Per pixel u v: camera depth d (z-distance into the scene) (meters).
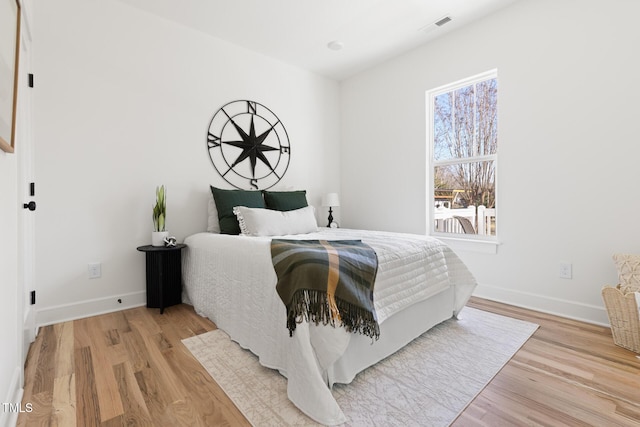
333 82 4.09
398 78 3.46
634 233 2.05
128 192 2.54
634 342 1.77
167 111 2.74
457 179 3.07
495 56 2.68
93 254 2.38
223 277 2.08
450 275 2.22
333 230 3.01
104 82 2.42
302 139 3.76
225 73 3.09
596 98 2.18
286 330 1.45
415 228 3.37
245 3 2.51
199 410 1.29
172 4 2.52
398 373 1.58
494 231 2.81
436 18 2.75
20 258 1.45
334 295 1.39
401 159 3.48
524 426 1.20
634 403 1.33
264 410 1.29
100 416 1.25
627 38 2.06
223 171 3.09
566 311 2.34
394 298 1.73
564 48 2.32
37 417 1.24
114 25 2.46
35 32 2.13
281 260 1.55
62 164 2.24
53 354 1.74
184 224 2.84
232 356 1.73
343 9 2.61
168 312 2.44
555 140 2.37
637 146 2.03
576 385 1.46
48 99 2.18
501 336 2.00
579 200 2.27
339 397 1.39
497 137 2.70
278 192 3.19
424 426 1.21
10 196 1.26
